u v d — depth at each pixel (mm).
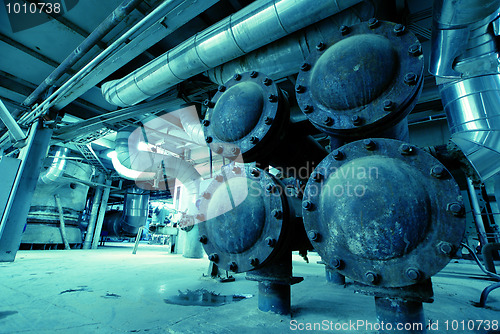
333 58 1805
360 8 3027
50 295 2600
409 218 1288
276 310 2061
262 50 3934
